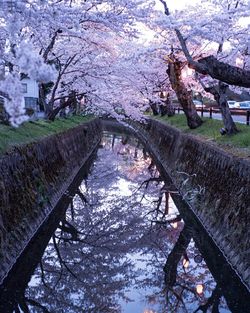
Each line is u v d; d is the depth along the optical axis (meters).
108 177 22.38
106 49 16.09
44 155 14.24
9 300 8.53
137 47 17.52
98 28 14.20
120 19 11.35
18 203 10.36
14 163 10.64
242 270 8.53
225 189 11.10
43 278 10.16
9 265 8.77
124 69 18.23
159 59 19.95
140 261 11.49
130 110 22.94
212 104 37.84
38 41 13.38
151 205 16.70
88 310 8.77
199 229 12.51
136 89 21.58
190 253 11.88
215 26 11.59
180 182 16.91
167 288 9.75
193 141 16.59
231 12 11.42
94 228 14.16
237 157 10.80
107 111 22.23
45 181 13.45
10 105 4.41
